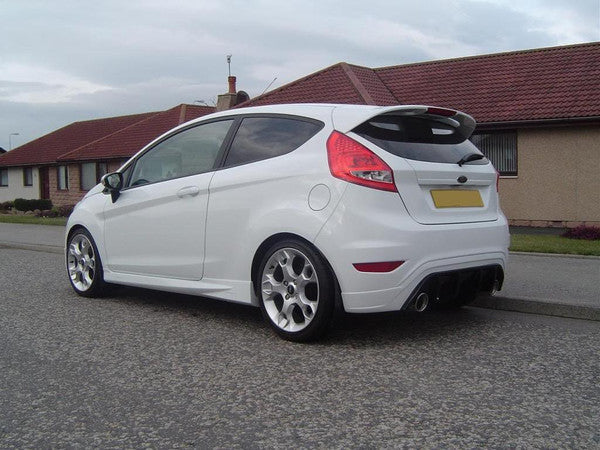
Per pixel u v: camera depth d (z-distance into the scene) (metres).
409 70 20.48
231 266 5.14
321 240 4.49
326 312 4.57
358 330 5.18
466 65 19.73
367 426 3.22
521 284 6.91
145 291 7.09
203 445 3.02
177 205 5.58
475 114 16.78
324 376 4.02
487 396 3.65
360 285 4.39
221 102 26.70
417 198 4.60
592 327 5.34
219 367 4.23
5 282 7.88
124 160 28.94
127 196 6.12
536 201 16.41
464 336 5.01
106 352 4.63
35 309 6.14
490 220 5.18
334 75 19.66
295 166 4.76
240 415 3.39
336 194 4.47
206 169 5.48
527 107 16.39
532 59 18.80
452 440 3.04
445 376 4.00
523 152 16.47
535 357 4.43
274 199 4.82
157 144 6.07
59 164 33.59
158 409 3.50
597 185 15.62
